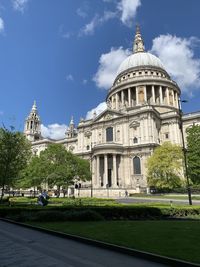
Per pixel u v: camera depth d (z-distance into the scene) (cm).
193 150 6556
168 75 13050
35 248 1416
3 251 1341
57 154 6831
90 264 1112
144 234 1619
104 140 10006
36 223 2341
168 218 2766
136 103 11294
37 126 15688
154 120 9344
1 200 4641
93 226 2022
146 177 7869
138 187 7781
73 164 6981
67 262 1138
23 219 2516
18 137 4931
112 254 1292
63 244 1530
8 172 4641
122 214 2791
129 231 1738
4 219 2747
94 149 9106
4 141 4634
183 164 6725
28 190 10712
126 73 12788
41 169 6625
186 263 1039
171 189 6825
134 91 11906
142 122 9144
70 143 12612
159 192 7175
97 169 8912
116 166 9006
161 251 1223
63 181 6519
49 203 4547
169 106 11031
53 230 1922
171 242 1385
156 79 11556
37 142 13675
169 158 6750
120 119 9725
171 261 1095
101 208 2752
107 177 8662
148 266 1087
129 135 9419
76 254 1290
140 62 12838
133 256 1253
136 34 14975
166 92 11662
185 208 2947
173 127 9581
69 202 4225
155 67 12556
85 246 1476
